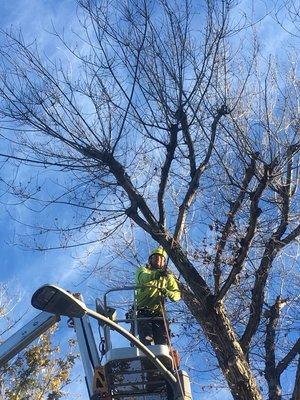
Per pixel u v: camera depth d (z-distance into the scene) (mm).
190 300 9555
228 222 9695
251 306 9617
